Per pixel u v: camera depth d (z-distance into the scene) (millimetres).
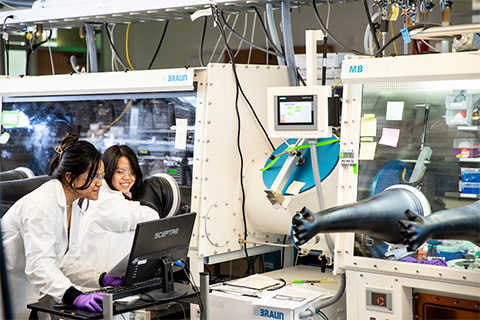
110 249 2793
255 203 2980
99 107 3299
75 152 2416
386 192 2158
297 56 3434
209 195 2861
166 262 2264
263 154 3129
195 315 2785
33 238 2350
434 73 2221
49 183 2490
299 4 3090
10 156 3584
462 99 2291
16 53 4992
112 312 2006
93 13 3312
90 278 2580
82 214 2695
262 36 4219
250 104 3043
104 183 2934
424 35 2258
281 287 2727
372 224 1896
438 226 1623
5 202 3324
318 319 2598
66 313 2080
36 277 2295
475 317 2252
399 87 2398
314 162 2596
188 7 3051
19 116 3543
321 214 1714
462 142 2297
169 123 3066
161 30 4762
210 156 2859
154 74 2906
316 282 2838
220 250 2926
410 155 2414
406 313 2361
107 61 5098
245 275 3252
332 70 3270
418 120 2398
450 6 2596
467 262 2244
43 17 3494
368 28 2875
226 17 4379
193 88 2807
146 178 3059
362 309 2449
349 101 2512
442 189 2336
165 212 3008
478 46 2299
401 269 2318
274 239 3189
